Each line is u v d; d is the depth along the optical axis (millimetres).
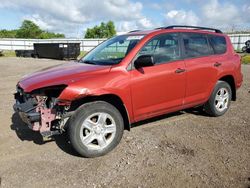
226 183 3514
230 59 6090
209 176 3680
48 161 4164
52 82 4090
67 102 3980
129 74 4473
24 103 4277
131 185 3514
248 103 7316
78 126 4086
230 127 5465
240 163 4012
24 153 4434
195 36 5566
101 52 5246
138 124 5645
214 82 5785
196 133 5156
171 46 5117
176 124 5641
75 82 4055
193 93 5441
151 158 4199
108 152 4383
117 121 4383
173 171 3818
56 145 4727
